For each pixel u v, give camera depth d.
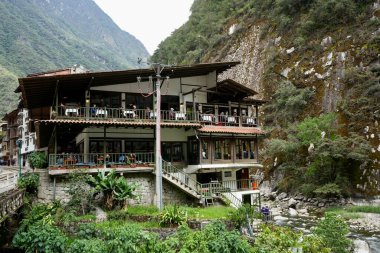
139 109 30.73
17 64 149.00
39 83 26.55
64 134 32.81
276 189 57.38
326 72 63.16
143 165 28.91
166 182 29.38
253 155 36.38
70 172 25.92
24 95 29.12
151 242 16.66
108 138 30.48
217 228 18.36
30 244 16.78
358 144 48.47
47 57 172.50
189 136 33.84
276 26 83.12
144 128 31.78
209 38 110.81
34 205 24.45
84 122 27.14
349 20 66.56
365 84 55.81
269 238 18.20
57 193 25.97
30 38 176.00
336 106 57.56
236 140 35.47
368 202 45.12
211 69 35.84
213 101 37.41
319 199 47.72
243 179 35.38
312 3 75.94
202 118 33.91
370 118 51.88
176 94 34.69
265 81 75.06
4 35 164.88
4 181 27.80
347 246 19.91
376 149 48.78
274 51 76.62
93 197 25.39
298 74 68.06
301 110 63.66
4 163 83.69
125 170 27.98
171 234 19.95
